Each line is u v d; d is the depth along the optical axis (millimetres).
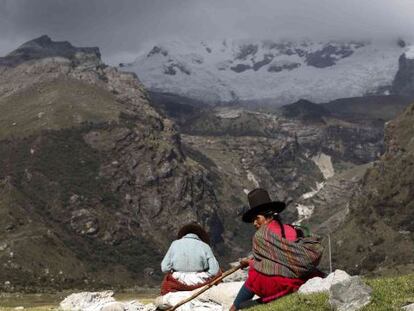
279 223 14102
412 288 14836
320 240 13922
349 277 14281
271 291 13969
